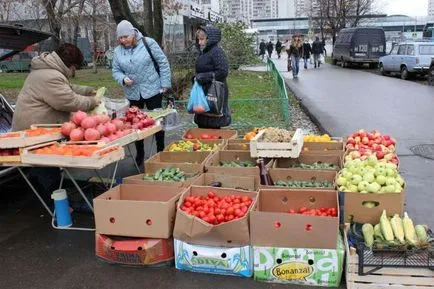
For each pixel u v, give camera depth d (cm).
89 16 2397
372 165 443
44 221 512
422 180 628
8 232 485
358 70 2991
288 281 371
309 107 1313
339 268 360
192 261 387
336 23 4794
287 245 366
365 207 402
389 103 1372
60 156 424
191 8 3297
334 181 461
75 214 527
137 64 649
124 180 470
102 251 410
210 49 611
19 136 437
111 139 468
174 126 670
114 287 376
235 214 386
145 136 539
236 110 1180
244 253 375
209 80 613
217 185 472
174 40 2189
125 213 398
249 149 567
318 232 357
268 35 8719
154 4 1271
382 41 3105
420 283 340
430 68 1870
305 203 422
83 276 395
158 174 494
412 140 877
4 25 509
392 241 354
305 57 3153
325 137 604
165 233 394
